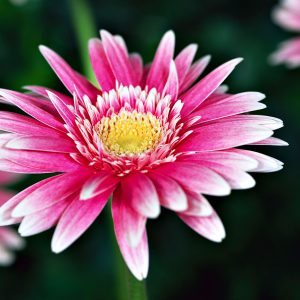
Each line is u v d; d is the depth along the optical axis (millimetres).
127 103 318
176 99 313
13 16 511
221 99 315
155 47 522
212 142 292
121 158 288
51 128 302
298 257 504
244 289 500
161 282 494
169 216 503
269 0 553
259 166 282
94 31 474
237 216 506
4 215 280
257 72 527
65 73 321
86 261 490
